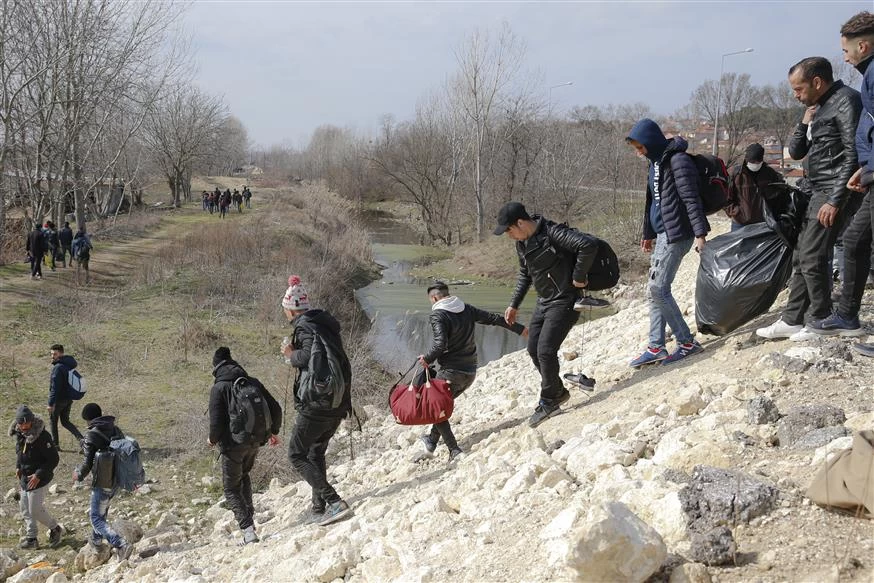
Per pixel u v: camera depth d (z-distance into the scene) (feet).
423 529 14.93
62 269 88.89
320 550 16.67
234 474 21.97
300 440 20.06
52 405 37.58
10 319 62.90
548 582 10.47
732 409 15.40
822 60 17.33
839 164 17.11
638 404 18.86
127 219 141.69
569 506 12.47
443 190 173.88
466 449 23.17
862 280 17.69
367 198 246.27
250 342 59.93
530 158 160.25
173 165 203.92
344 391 19.85
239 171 416.87
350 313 76.89
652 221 21.45
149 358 54.60
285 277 78.74
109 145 142.00
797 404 15.01
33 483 26.71
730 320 20.57
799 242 18.56
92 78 107.34
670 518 10.96
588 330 47.14
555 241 20.10
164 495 32.37
